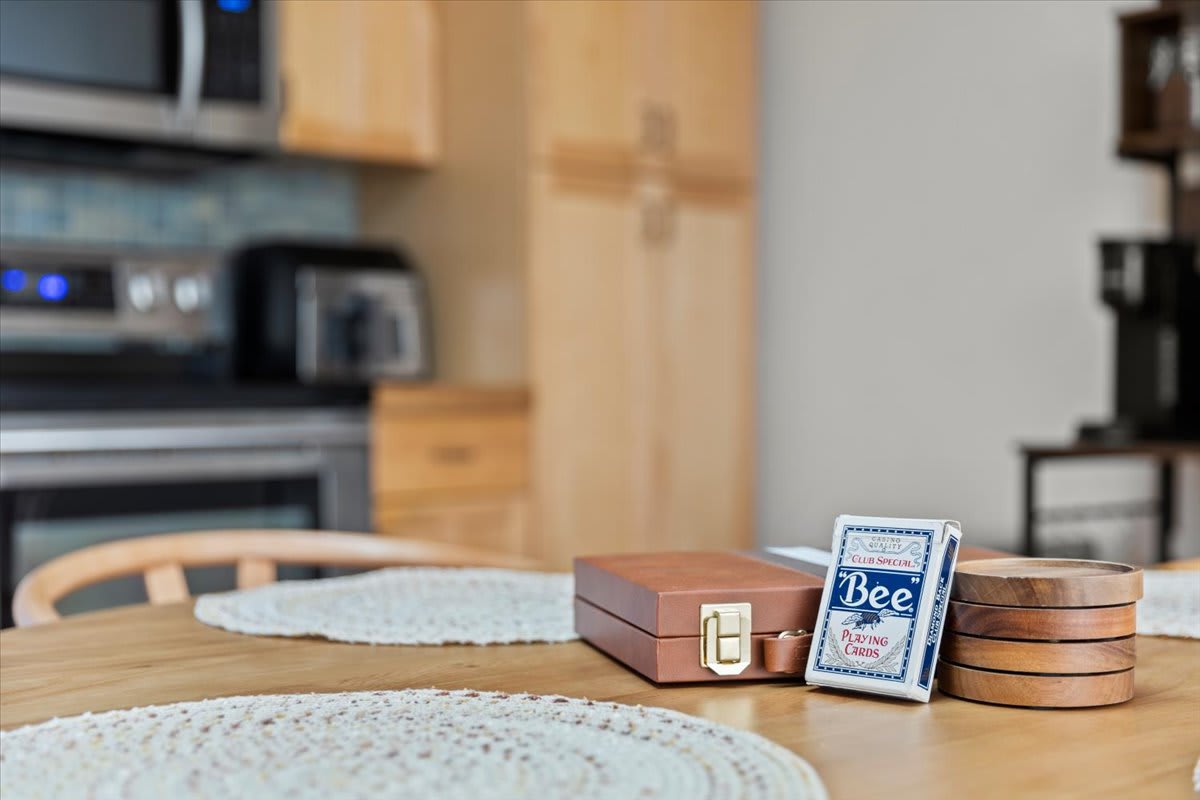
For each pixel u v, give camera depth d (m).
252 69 2.90
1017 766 0.60
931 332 3.87
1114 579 0.72
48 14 2.66
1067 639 0.71
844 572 0.78
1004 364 3.97
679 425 3.33
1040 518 3.66
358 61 3.13
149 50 2.77
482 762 0.59
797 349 3.70
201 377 3.15
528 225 3.04
